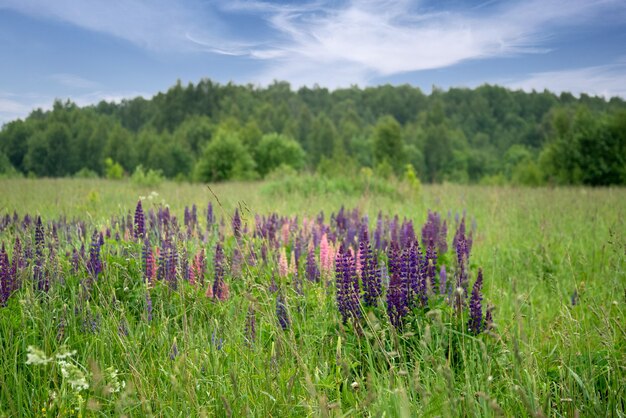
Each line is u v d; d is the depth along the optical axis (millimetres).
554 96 176750
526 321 4887
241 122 131250
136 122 167375
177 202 12078
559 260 7637
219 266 4961
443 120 140000
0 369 3461
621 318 4617
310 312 4613
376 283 4379
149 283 4906
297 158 57031
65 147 102875
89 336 4012
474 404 2945
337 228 7508
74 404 3131
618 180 38812
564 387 3279
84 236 6699
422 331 3852
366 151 108688
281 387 3186
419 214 12164
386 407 2906
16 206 11750
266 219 7902
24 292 4711
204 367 3594
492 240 9133
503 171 108750
